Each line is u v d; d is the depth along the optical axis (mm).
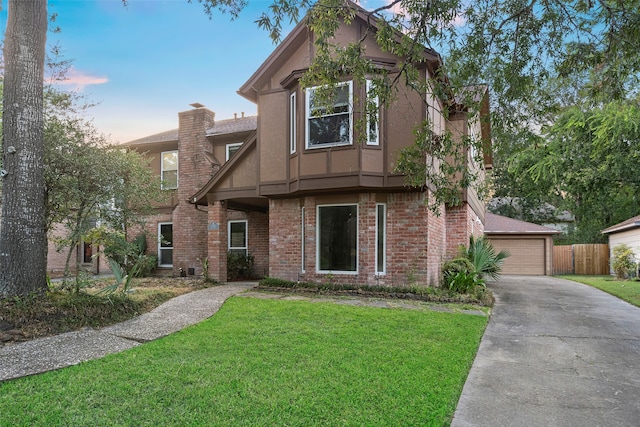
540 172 14961
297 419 3291
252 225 14922
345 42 10086
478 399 3930
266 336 5754
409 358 4863
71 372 4285
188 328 6230
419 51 6020
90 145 7770
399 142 9578
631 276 17062
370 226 10047
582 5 6016
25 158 6684
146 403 3553
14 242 6484
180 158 15539
